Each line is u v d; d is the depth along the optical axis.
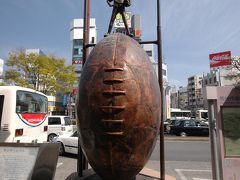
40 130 10.64
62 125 16.72
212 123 4.79
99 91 3.35
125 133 3.28
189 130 23.11
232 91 4.74
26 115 9.78
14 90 9.27
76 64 29.89
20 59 24.06
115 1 4.46
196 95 88.12
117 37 3.85
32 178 3.71
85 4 5.52
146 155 3.50
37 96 10.63
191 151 13.81
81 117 3.50
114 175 3.46
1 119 9.05
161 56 4.98
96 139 3.34
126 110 3.29
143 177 4.47
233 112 4.73
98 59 3.57
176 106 108.50
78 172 4.59
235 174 4.62
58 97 43.50
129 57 3.56
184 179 7.78
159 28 5.11
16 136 9.13
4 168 3.77
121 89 3.32
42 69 24.39
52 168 3.75
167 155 12.48
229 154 4.66
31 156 3.83
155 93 3.59
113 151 3.31
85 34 5.37
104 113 3.28
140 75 3.50
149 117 3.44
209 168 9.42
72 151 11.39
